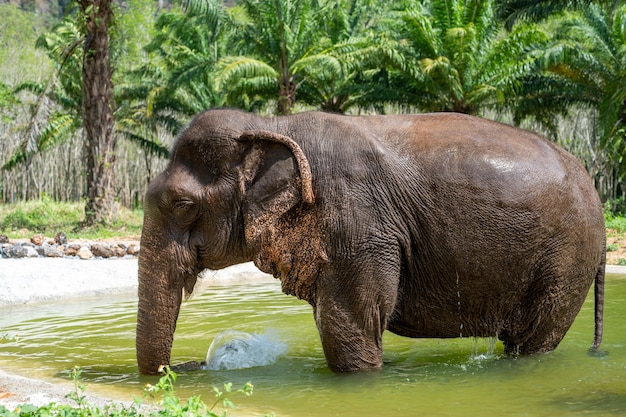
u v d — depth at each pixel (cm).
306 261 643
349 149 645
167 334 658
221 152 652
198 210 654
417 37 2950
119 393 623
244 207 648
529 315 682
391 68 3072
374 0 3981
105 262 1556
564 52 2838
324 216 636
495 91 2967
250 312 1073
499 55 2945
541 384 627
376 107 3519
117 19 2705
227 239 657
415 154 657
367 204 638
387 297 646
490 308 675
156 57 5125
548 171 664
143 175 4931
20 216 3023
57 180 4959
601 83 3078
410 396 600
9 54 5172
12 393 589
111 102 2691
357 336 647
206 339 879
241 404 587
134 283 1443
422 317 675
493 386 626
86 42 2609
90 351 828
